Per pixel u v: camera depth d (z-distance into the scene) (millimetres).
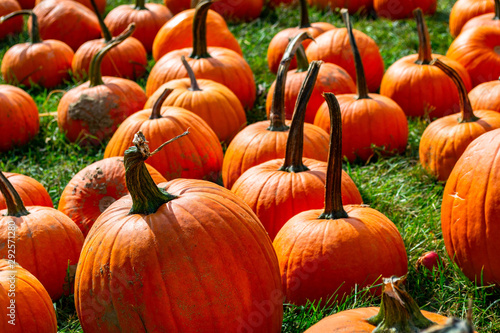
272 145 4102
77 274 2477
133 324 2283
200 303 2258
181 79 5805
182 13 7902
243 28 9875
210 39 7484
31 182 3893
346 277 2863
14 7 10750
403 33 8781
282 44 7660
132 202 2553
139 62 8094
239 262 2340
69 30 9242
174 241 2291
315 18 9891
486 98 5195
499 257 2809
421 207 4191
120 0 12859
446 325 1345
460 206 2945
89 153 5797
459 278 3125
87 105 5836
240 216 2479
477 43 6480
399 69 6160
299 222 3068
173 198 2490
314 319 2760
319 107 5668
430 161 4656
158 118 4578
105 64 7809
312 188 3420
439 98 5898
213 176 4660
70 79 8242
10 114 5883
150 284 2254
